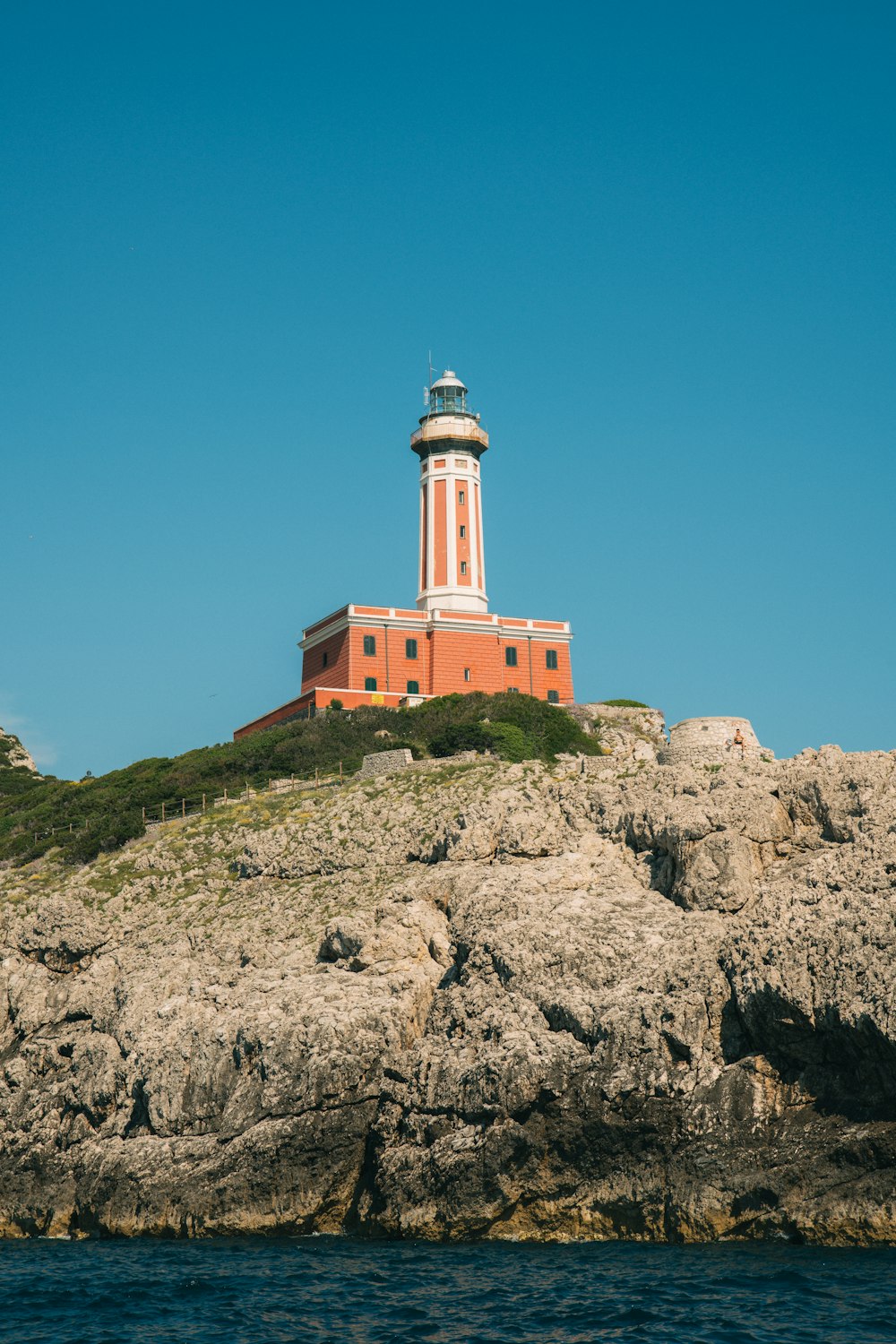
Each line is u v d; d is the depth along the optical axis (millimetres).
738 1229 54406
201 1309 48781
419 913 72688
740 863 67688
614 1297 47188
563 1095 57719
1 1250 63312
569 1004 60562
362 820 97062
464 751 122562
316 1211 61938
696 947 61000
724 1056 57875
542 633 154875
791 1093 55938
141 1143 66625
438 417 160500
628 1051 57875
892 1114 53094
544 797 84312
